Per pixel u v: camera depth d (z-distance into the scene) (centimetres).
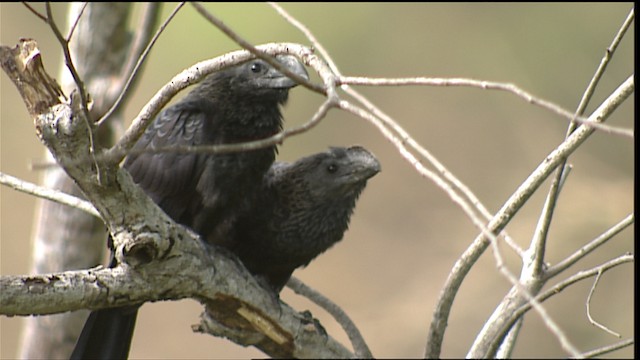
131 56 1095
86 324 909
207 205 952
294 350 888
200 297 812
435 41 2133
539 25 2114
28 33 2005
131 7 1164
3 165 2000
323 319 1920
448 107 2139
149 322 1931
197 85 1002
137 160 955
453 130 2122
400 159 2095
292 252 1021
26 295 683
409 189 2089
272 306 859
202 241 846
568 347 517
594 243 789
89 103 662
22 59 659
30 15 2002
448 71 2138
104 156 656
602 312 1717
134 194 709
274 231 1007
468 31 2131
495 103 2123
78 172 681
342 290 1973
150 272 739
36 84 661
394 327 1877
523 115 2108
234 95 974
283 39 1931
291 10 1988
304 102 2075
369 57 2117
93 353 905
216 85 982
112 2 1155
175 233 744
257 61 972
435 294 1928
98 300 720
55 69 1997
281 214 1008
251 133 973
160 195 950
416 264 2002
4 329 1894
